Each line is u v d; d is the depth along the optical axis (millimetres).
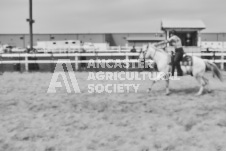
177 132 5148
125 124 5648
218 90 9430
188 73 8477
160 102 7625
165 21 20984
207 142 4648
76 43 34281
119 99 8078
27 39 52469
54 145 4605
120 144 4605
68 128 5418
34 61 16156
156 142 4664
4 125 5648
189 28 19672
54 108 7043
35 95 8719
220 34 49281
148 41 40594
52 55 16406
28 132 5227
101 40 50781
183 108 6906
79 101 7816
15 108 7074
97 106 7219
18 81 11812
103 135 5020
